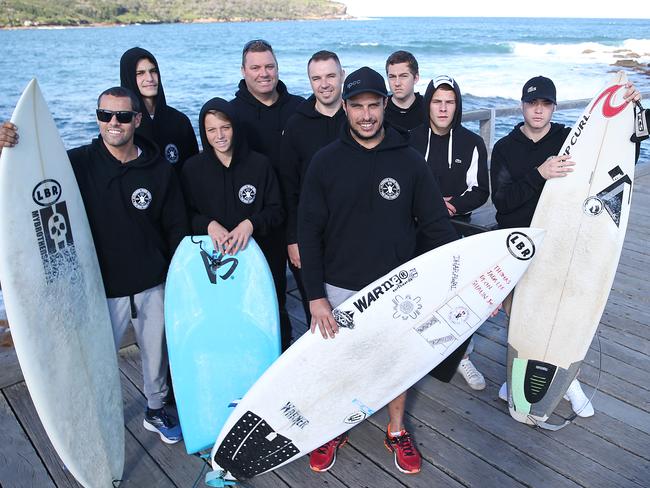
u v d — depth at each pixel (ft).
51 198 5.96
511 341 7.79
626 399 7.98
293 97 8.75
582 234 7.54
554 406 7.33
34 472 6.80
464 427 7.47
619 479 6.52
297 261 7.97
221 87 75.15
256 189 7.47
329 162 6.02
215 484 6.49
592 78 81.61
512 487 6.45
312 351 6.40
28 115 5.85
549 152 7.41
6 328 10.74
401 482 6.57
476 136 8.02
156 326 6.98
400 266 6.38
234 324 7.12
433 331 6.63
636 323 10.02
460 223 8.26
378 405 6.57
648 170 19.38
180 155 8.33
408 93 9.62
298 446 6.59
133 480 6.70
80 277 6.22
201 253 7.12
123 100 5.94
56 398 5.83
